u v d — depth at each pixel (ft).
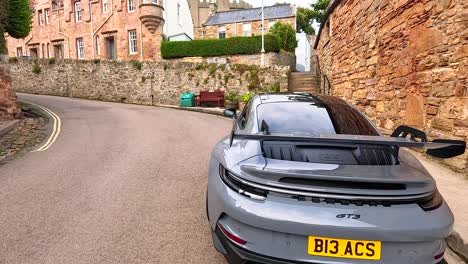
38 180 15.42
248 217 6.38
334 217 6.00
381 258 6.00
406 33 20.26
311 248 6.09
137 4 82.79
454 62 15.57
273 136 6.09
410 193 6.20
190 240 9.67
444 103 16.37
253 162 7.04
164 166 18.02
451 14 15.75
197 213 11.62
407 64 20.18
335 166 6.74
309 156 7.23
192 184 14.89
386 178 6.17
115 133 29.37
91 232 10.13
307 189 6.21
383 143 5.90
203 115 46.42
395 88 21.91
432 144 5.94
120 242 9.52
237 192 6.82
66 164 18.44
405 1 20.34
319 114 9.38
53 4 98.12
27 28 45.68
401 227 5.92
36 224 10.68
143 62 67.05
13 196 13.26
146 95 67.15
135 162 18.89
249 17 110.63
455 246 9.50
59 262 8.45
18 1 43.57
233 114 15.20
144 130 31.22
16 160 19.54
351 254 5.99
